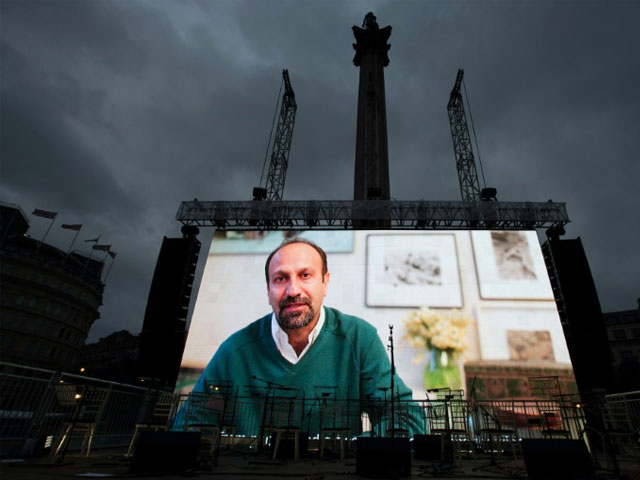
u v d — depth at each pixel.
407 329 22.52
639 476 7.29
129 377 58.41
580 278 25.14
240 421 18.92
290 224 29.53
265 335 22.41
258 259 25.75
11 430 9.28
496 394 20.27
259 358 21.48
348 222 29.19
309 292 23.77
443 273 24.53
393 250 25.53
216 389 20.61
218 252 26.28
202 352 22.38
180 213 29.28
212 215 29.19
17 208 74.31
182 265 27.50
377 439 7.66
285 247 25.53
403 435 13.84
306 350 21.47
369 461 7.48
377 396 19.61
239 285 24.80
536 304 23.19
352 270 24.80
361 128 46.84
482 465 9.85
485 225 28.38
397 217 28.59
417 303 23.41
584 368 23.03
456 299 23.52
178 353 25.39
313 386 20.06
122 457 9.62
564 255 25.97
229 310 23.86
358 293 23.89
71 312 74.75
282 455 12.05
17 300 66.50
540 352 21.55
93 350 101.81
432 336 22.22
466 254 25.19
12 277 66.31
